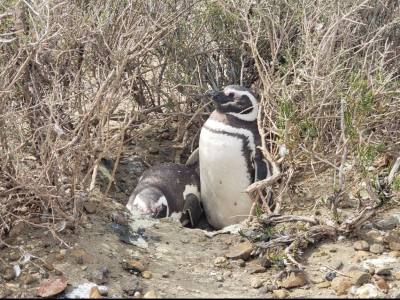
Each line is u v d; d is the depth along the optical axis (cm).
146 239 445
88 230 436
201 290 391
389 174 484
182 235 457
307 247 441
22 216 433
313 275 409
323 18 576
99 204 466
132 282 392
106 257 412
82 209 450
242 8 603
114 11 540
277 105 525
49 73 489
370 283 400
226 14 605
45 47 461
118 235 441
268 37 600
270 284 401
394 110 534
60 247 412
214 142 529
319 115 503
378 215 477
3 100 423
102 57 527
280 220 459
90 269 398
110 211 465
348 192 499
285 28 605
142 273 403
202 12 620
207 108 626
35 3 451
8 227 419
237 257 429
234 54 643
